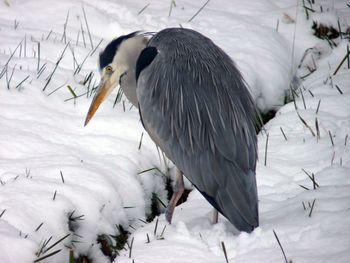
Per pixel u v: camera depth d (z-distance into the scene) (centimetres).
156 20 1602
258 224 1019
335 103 1405
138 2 1705
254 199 1021
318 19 1670
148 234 1056
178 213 1153
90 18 1576
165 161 1248
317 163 1234
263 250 970
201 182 1056
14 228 969
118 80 1212
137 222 1148
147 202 1189
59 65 1405
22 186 1059
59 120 1255
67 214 1042
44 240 988
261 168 1232
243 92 1098
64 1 1617
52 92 1311
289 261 909
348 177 1168
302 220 1030
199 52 1102
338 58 1597
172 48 1109
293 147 1290
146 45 1177
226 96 1068
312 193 1112
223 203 1030
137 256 993
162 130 1095
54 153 1166
